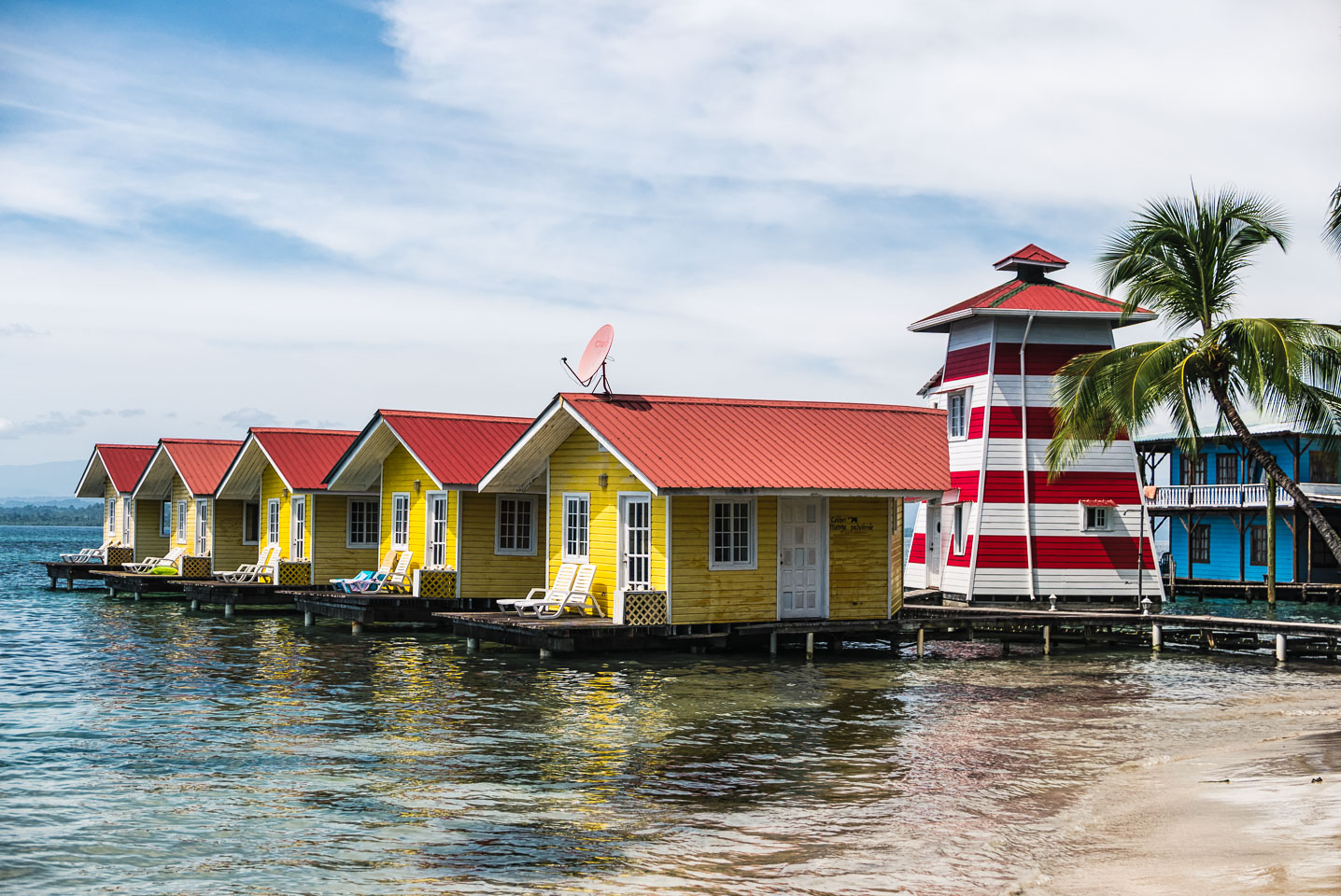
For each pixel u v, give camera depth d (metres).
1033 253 36.38
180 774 12.80
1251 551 48.25
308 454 33.22
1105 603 33.94
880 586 24.84
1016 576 33.66
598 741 14.68
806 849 9.89
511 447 25.09
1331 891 8.05
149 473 43.94
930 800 11.70
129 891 8.94
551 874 9.26
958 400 35.84
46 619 31.89
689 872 9.27
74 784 12.31
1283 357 20.67
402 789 12.12
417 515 29.59
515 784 12.36
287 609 35.31
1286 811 10.67
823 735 15.29
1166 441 50.19
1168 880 8.64
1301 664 24.09
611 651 23.23
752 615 23.28
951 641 27.75
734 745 14.54
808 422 25.47
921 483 24.33
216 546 38.03
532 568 28.38
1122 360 24.20
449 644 25.38
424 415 29.23
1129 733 15.62
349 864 9.55
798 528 24.03
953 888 8.77
